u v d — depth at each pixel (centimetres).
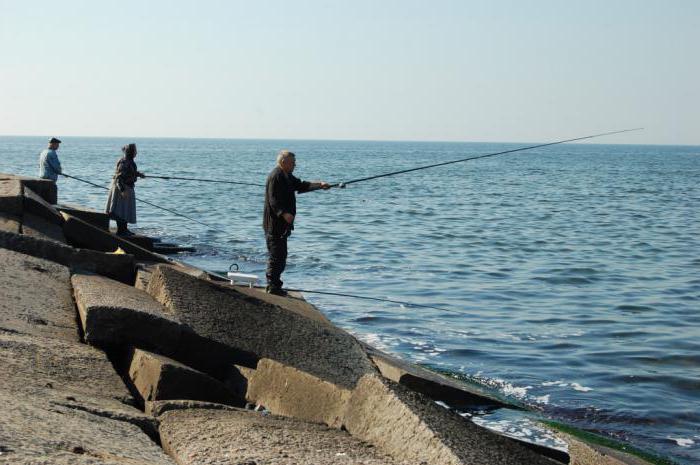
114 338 707
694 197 5650
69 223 1450
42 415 427
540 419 903
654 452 815
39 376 556
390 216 3759
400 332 1339
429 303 1620
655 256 2486
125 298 803
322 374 771
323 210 4056
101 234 1470
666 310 1609
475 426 522
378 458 470
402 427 502
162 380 627
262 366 707
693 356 1225
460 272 2073
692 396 1024
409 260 2277
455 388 902
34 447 356
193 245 2358
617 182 7775
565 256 2455
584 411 948
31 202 1466
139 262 1345
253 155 16438
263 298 1009
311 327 883
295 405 644
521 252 2534
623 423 912
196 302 829
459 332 1357
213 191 5169
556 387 1046
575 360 1191
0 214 1378
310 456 453
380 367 898
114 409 509
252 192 5106
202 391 646
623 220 3781
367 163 12712
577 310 1595
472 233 3070
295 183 1144
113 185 1864
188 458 430
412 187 6588
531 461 488
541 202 4959
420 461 468
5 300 770
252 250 2291
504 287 1859
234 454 441
